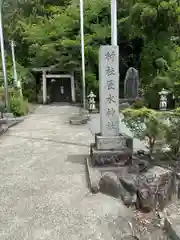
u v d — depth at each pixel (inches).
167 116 181.8
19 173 195.3
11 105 508.4
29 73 762.8
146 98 548.1
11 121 426.0
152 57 615.5
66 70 743.7
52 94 842.2
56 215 135.1
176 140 178.9
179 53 526.3
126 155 190.7
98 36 665.0
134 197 152.5
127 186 155.8
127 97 609.9
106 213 138.0
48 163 216.1
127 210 145.0
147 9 530.6
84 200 151.4
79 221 130.0
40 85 807.7
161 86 526.3
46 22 749.3
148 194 147.8
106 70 191.6
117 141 194.2
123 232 123.5
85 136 314.7
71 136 316.5
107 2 682.8
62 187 168.4
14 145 279.9
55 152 248.4
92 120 442.3
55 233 120.0
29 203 147.9
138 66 727.1
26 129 370.3
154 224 132.9
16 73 658.2
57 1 848.3
